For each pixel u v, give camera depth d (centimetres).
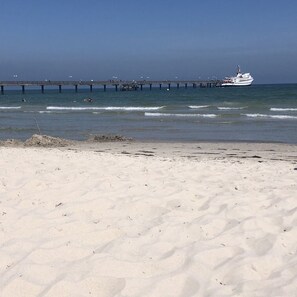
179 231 470
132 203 575
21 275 363
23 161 921
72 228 484
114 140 1786
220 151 1457
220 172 810
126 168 840
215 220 500
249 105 4162
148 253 414
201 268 374
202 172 805
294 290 327
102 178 730
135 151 1439
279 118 2791
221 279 360
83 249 425
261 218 498
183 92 9438
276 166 934
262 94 7275
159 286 342
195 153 1386
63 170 811
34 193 642
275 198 586
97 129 2319
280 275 358
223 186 680
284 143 1708
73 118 3019
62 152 1154
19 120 2916
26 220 514
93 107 4297
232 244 432
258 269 375
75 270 372
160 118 2909
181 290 340
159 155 1301
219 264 388
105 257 396
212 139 1881
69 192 641
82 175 757
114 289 342
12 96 8569
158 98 6488
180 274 360
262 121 2619
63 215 539
